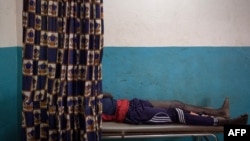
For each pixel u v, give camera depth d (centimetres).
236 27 293
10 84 255
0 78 235
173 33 290
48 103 184
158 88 292
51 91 183
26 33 177
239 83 296
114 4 283
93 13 181
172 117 231
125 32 286
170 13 288
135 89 290
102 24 185
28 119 182
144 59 289
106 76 287
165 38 289
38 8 178
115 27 284
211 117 225
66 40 182
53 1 179
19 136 273
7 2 248
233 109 296
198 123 223
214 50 293
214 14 291
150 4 286
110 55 286
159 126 220
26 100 180
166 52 290
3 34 240
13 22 260
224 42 294
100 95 193
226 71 295
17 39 268
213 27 292
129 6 284
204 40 292
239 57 295
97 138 192
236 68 295
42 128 187
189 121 224
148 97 292
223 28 293
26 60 178
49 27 179
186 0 288
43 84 184
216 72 294
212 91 295
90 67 185
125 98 290
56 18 181
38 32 179
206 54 293
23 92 180
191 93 294
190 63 293
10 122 257
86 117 185
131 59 288
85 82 184
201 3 289
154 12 287
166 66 291
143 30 287
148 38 288
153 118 229
